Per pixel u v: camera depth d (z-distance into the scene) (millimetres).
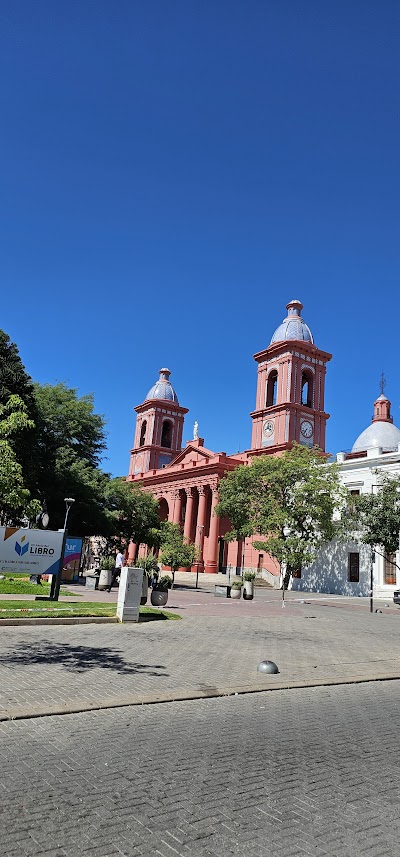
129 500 43938
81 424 44250
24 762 5109
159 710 7305
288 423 56188
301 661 11531
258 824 4133
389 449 50906
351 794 4789
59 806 4219
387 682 10359
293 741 6254
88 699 7410
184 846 3750
